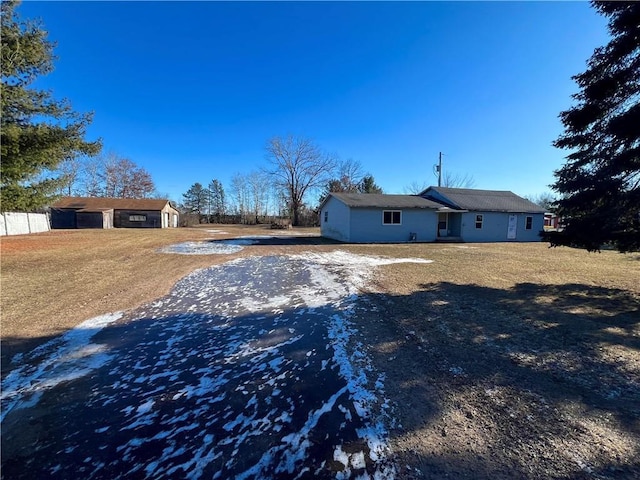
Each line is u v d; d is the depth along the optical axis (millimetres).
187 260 10289
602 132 5734
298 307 5289
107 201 33688
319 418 2434
